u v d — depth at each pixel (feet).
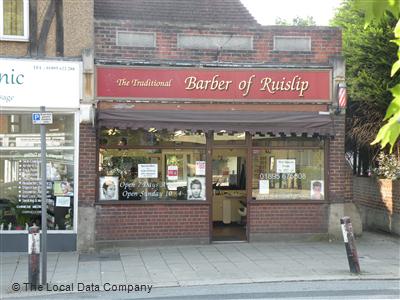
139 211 39.52
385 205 47.29
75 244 38.24
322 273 31.35
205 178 40.57
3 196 38.34
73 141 38.60
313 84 40.96
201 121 39.11
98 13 44.96
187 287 28.35
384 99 42.98
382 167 46.50
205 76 39.96
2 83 37.17
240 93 40.32
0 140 38.22
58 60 37.88
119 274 31.24
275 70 40.57
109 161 39.60
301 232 41.39
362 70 44.21
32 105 37.55
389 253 37.76
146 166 40.09
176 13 46.29
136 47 39.42
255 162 41.50
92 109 37.96
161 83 39.50
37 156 38.47
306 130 40.14
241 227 45.14
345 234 31.65
